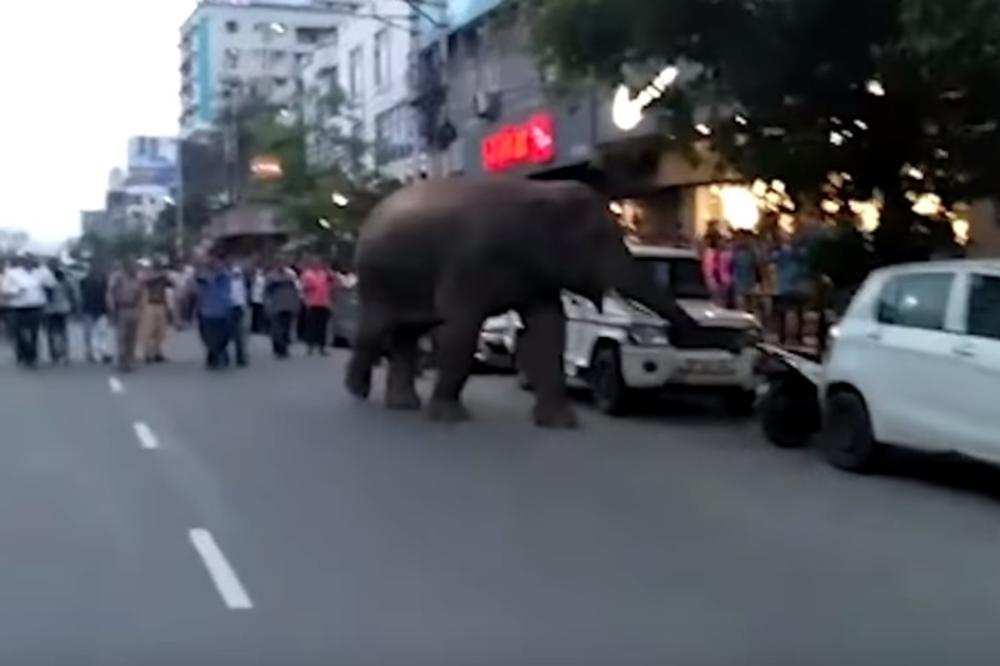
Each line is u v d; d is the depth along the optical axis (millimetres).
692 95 14906
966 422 11000
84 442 14469
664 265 17328
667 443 14203
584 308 17031
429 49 40469
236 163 70125
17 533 9781
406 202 16766
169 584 8273
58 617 7551
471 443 14203
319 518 10258
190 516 10367
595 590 8102
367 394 18516
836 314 15664
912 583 8312
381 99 48625
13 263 24859
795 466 12719
